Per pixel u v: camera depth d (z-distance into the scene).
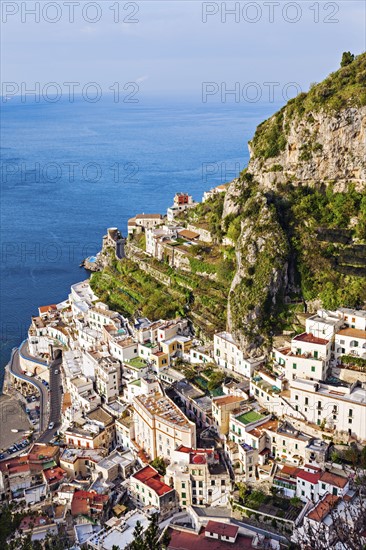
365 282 177.12
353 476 137.25
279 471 145.88
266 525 135.50
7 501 155.00
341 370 156.88
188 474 146.25
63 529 141.75
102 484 156.62
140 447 168.12
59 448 173.12
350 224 192.00
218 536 133.00
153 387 175.00
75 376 199.50
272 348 173.88
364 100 194.50
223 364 181.50
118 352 193.62
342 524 119.94
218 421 160.00
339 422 147.38
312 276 183.88
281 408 156.00
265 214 190.75
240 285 182.38
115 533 136.75
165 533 134.38
